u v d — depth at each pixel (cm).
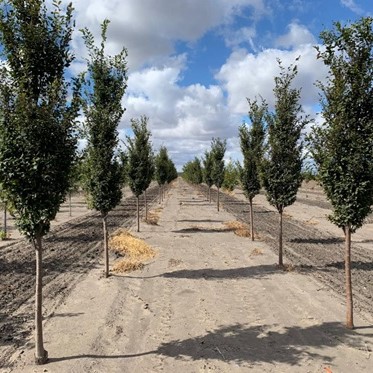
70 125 676
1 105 623
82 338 796
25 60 641
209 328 848
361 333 812
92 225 2573
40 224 662
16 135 625
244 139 1869
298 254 1625
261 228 2438
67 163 680
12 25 641
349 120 764
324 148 805
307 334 812
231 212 3409
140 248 1653
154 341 785
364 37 750
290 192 1326
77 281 1217
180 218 2955
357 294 1079
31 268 1392
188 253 1633
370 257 1570
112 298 1043
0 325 870
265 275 1278
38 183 643
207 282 1198
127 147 2169
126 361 701
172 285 1166
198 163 5859
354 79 761
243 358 712
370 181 768
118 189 1228
